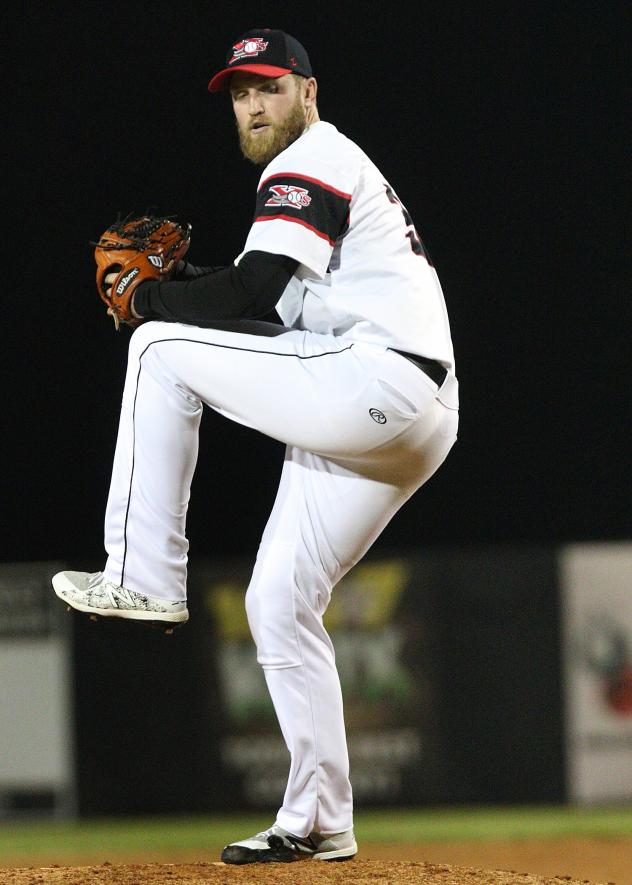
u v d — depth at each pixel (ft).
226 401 38.01
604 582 117.80
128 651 117.80
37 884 37.68
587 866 83.41
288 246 36.24
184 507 39.60
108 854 95.66
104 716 116.98
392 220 38.11
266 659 40.29
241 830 107.04
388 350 36.86
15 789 116.37
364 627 117.91
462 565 117.91
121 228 39.24
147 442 38.78
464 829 104.42
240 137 39.63
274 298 36.88
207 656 117.91
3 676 117.19
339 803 40.75
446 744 116.26
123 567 38.91
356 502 39.37
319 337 37.88
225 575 118.62
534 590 117.60
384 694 117.08
